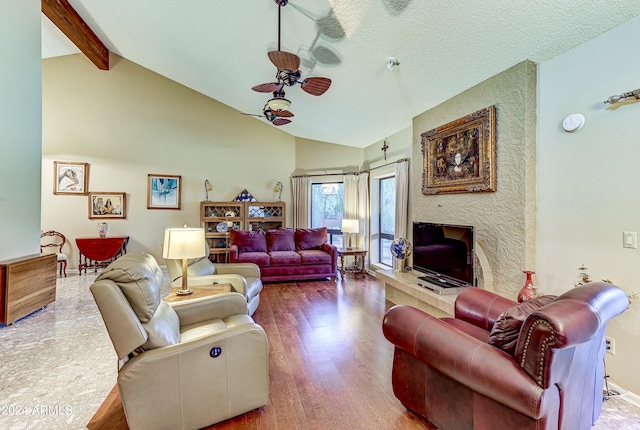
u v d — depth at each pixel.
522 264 2.65
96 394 2.11
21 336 3.07
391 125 4.82
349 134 5.80
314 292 4.76
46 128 5.92
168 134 6.56
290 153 7.24
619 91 2.06
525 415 1.30
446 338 1.58
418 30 2.66
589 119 2.24
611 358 2.12
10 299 3.32
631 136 2.00
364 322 3.47
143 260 1.86
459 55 2.80
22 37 3.70
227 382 1.77
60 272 5.69
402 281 3.66
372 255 6.15
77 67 6.08
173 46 4.64
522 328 1.34
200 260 3.74
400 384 1.89
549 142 2.53
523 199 2.63
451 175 3.46
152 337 1.68
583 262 2.28
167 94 6.56
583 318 1.28
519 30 2.33
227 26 3.58
